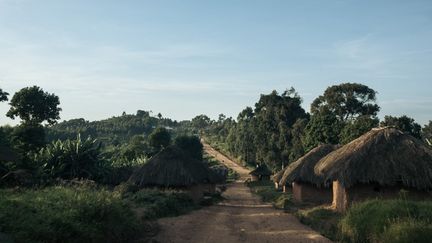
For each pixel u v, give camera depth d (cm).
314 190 2922
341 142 5272
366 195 1988
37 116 5594
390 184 1877
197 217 2106
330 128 5866
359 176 1889
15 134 4216
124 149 7838
